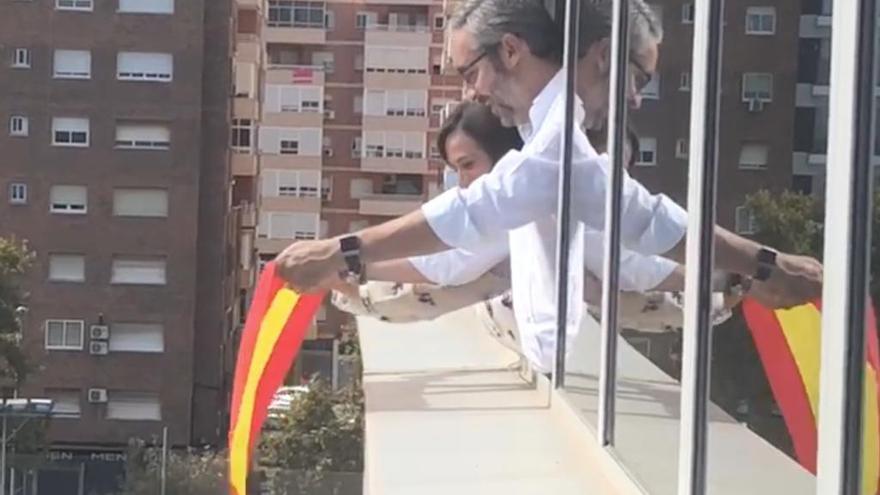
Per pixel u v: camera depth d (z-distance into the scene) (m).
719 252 7.13
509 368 17.22
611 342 10.38
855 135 5.36
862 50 5.33
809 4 5.93
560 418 13.16
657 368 8.59
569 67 12.80
